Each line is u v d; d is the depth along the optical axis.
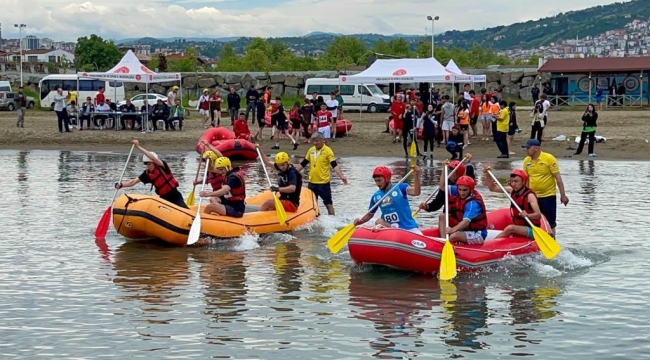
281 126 31.23
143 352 8.52
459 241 12.02
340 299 10.44
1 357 8.36
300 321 9.54
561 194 13.14
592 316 9.69
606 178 22.39
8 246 13.59
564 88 53.53
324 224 15.40
